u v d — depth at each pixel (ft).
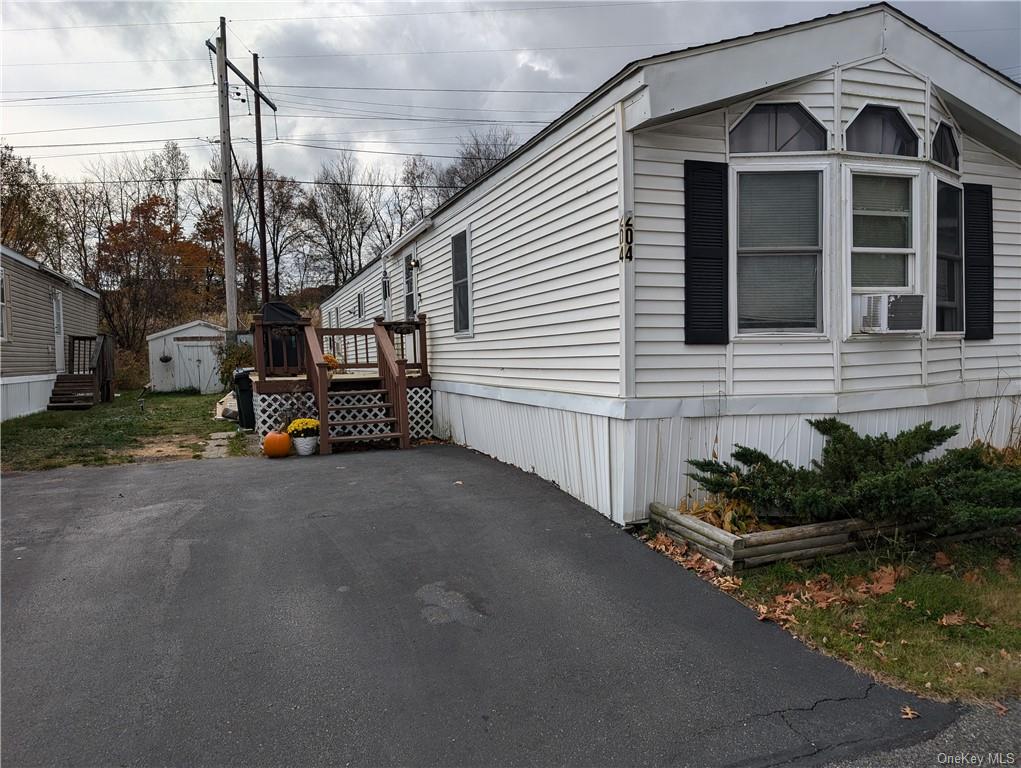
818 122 16.67
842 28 16.70
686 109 15.34
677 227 16.20
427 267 33.58
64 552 14.53
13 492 20.13
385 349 30.76
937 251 18.67
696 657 10.25
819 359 16.85
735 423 16.72
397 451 27.66
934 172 17.93
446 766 7.68
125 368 77.05
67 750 7.84
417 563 13.99
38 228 88.53
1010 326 21.20
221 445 29.91
